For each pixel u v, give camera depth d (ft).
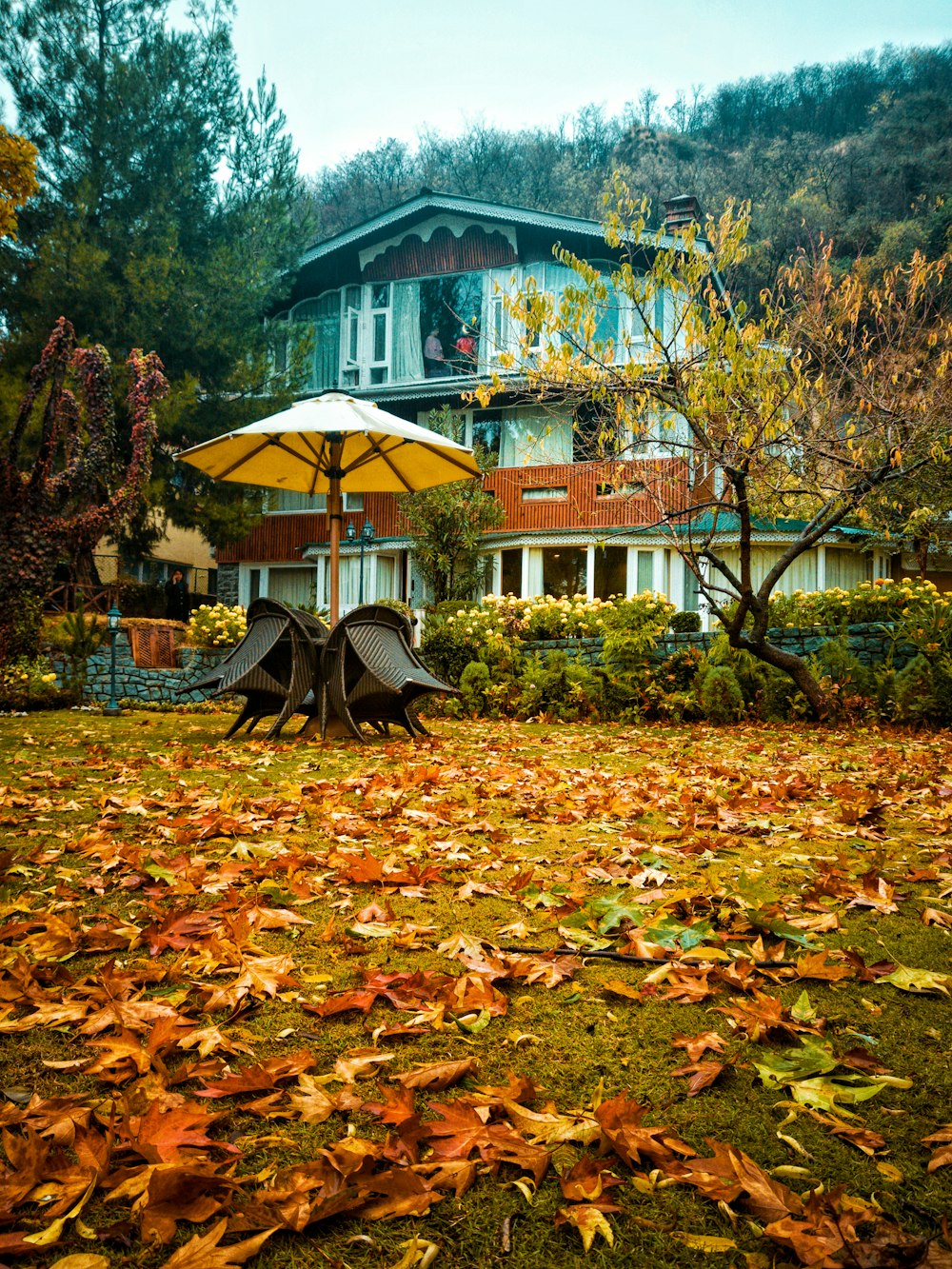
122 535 58.59
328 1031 5.13
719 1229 3.42
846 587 61.31
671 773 15.76
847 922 7.22
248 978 5.74
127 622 45.83
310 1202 3.49
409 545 65.16
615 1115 4.05
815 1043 4.91
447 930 6.97
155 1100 4.19
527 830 10.79
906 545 49.42
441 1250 3.31
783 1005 5.48
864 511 30.78
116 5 60.54
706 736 24.97
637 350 57.16
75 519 37.29
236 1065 4.63
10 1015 5.26
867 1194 3.61
